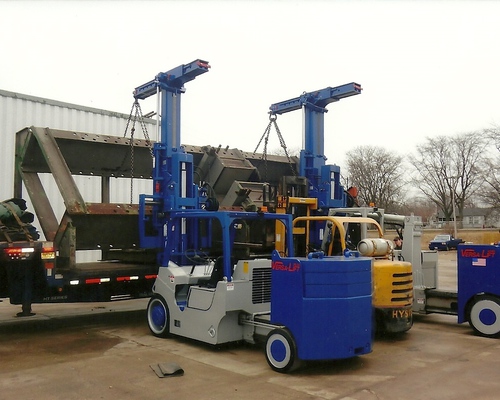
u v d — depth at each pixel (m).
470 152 56.47
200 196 8.84
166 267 7.44
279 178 11.91
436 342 7.33
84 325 8.48
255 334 6.43
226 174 10.46
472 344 7.20
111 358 6.20
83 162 9.59
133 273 8.33
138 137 14.03
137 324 8.57
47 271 7.35
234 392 4.93
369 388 5.09
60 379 5.33
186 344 6.97
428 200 65.62
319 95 10.77
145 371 5.63
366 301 5.69
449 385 5.21
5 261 7.44
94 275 7.88
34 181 8.80
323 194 10.69
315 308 5.43
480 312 7.79
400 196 57.19
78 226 8.00
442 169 57.59
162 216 8.23
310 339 5.41
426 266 9.52
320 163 10.92
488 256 7.77
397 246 10.02
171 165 8.45
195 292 6.84
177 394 4.87
